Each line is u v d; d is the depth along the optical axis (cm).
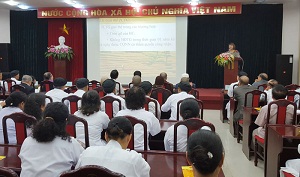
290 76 843
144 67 945
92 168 133
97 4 876
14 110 295
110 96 385
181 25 918
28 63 1023
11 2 859
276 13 902
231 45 773
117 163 165
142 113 290
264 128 379
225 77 757
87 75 971
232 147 491
